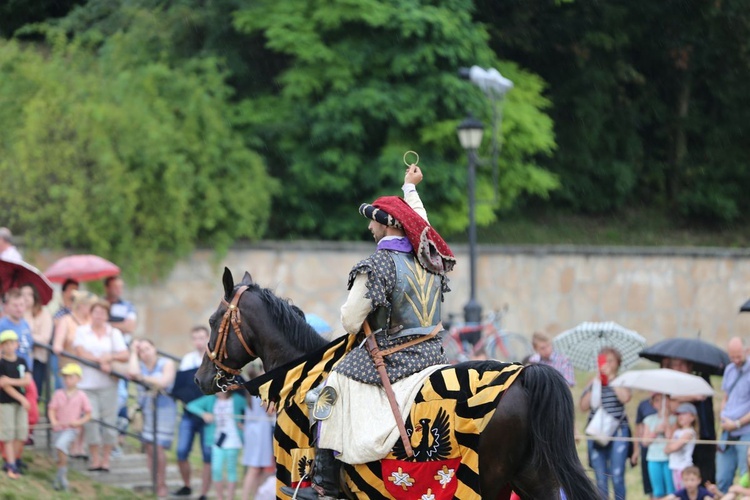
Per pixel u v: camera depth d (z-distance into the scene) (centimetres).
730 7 6003
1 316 2855
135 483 2966
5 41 4875
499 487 1476
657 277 5256
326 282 4522
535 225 5862
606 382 2716
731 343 2631
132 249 4050
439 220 4725
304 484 1594
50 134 3969
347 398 1542
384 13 4497
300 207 4734
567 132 6012
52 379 3002
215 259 4294
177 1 4825
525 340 4556
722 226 6334
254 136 4650
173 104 4394
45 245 3962
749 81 6306
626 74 6059
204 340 2927
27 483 2612
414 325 1548
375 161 4669
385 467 1508
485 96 4716
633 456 2692
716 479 2612
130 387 3434
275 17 4606
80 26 5012
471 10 4912
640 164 6356
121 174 3981
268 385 1641
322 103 4597
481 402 1463
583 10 5872
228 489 2848
